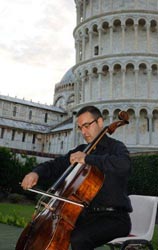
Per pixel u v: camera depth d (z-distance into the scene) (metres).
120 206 4.65
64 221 4.48
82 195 4.55
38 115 104.75
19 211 22.72
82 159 4.39
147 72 55.25
